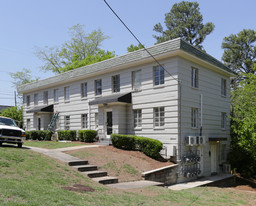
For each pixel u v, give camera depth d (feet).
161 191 33.01
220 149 63.82
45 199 20.71
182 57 52.60
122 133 59.00
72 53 137.28
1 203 18.10
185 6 125.39
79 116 74.23
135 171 41.81
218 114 64.34
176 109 50.42
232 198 35.53
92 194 25.43
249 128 54.80
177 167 48.93
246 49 120.06
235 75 71.41
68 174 32.32
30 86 96.02
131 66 59.82
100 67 66.39
